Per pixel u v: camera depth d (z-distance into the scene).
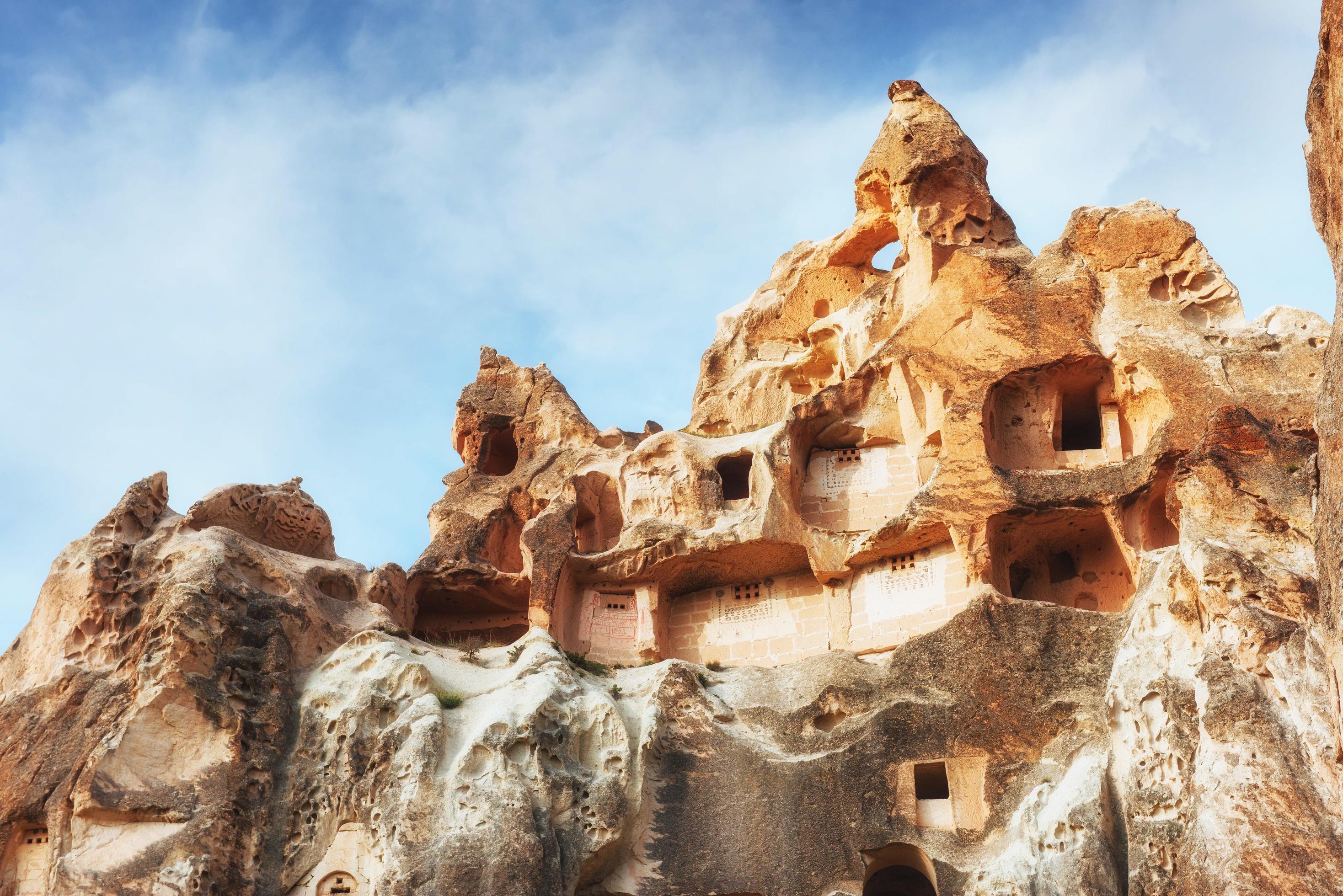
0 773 28.19
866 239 39.50
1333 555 19.73
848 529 33.41
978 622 28.11
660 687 28.70
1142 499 29.73
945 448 31.03
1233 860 20.89
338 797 27.48
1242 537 24.69
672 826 27.00
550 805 26.19
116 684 29.12
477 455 41.00
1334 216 21.09
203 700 28.28
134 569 30.80
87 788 27.12
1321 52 20.83
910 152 36.44
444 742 27.03
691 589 33.84
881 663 29.09
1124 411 31.56
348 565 33.59
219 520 32.50
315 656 30.53
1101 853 23.70
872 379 33.78
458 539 37.09
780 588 33.16
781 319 41.09
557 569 33.16
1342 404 19.97
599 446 39.84
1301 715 21.75
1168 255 32.47
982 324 32.56
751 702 28.88
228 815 27.22
